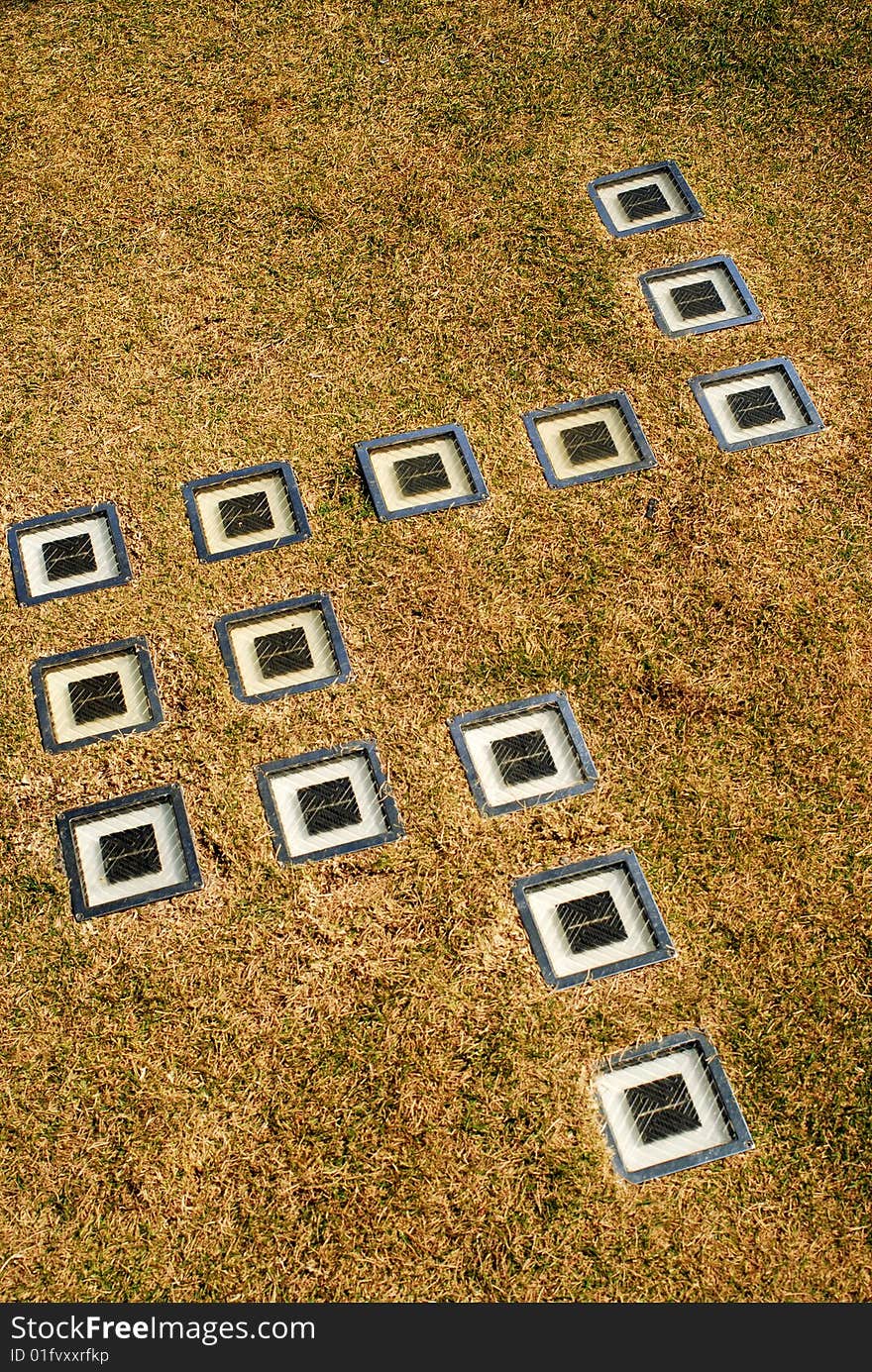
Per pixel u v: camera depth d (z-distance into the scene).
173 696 3.57
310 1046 3.12
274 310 4.21
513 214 4.40
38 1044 3.14
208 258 4.34
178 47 4.89
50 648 3.66
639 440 3.93
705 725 3.50
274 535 3.81
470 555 3.75
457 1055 3.10
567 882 3.32
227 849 3.36
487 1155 3.00
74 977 3.22
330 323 4.17
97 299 4.28
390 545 3.77
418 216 4.39
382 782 3.43
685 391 4.02
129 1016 3.17
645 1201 2.96
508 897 3.28
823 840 3.35
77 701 3.59
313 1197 2.98
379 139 4.59
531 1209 2.95
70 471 3.96
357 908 3.27
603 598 3.68
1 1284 2.92
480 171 4.49
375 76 4.76
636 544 3.76
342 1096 3.07
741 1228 2.93
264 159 4.57
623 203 4.42
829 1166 2.99
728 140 4.55
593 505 3.82
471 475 3.88
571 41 4.80
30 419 4.05
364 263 4.30
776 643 3.61
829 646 3.60
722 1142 3.01
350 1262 2.92
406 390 4.04
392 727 3.50
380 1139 3.02
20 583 3.76
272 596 3.71
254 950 3.23
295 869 3.32
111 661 3.65
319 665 3.61
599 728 3.49
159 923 3.27
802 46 4.76
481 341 4.12
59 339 4.20
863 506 3.81
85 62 4.88
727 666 3.58
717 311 4.19
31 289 4.32
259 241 4.37
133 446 3.98
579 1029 3.13
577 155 4.53
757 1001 3.16
